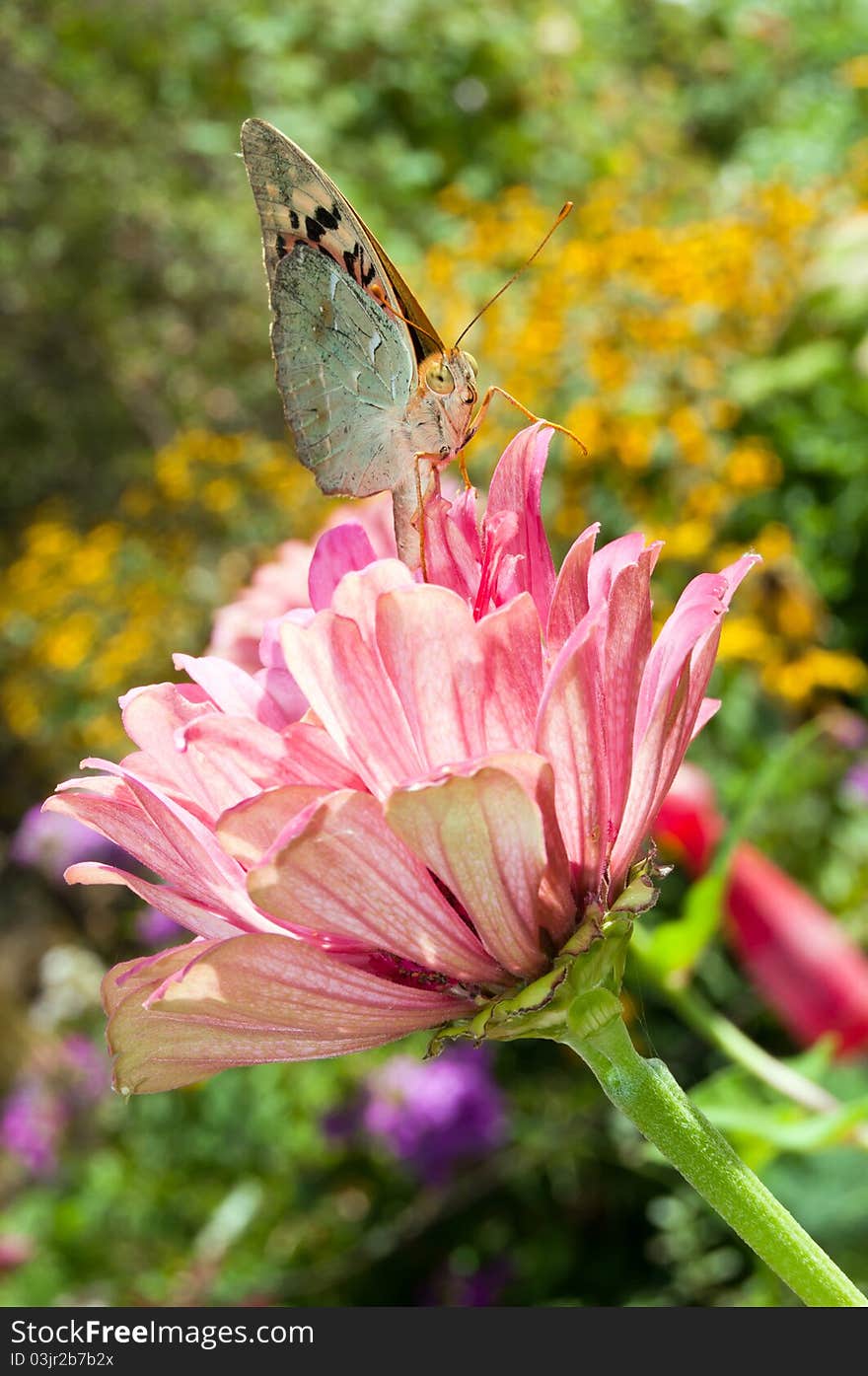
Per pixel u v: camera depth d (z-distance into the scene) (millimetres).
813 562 834
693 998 416
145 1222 779
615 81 1440
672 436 820
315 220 326
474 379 331
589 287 895
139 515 1118
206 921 276
